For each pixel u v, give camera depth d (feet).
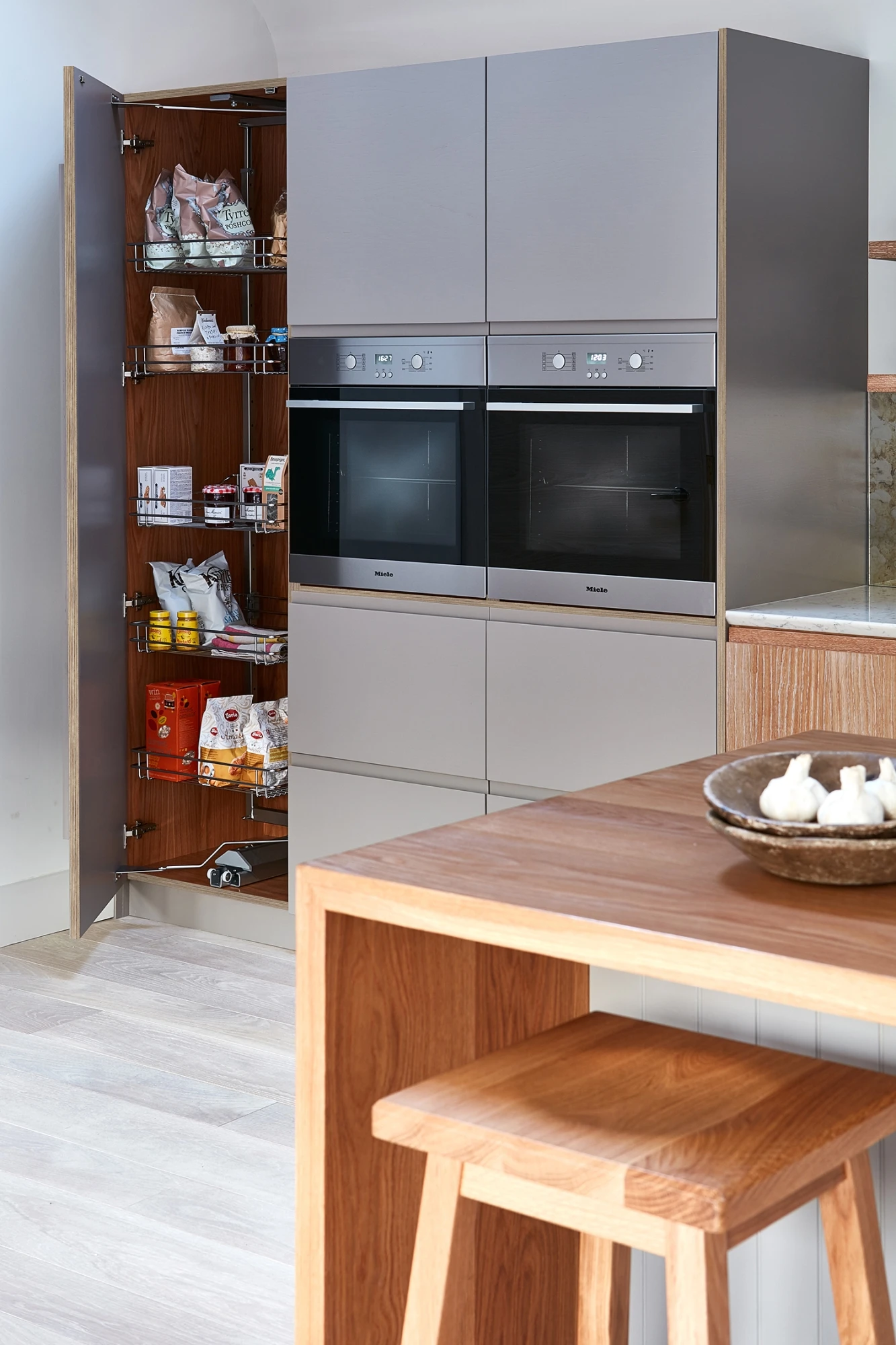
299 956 4.82
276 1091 10.03
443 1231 4.42
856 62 11.05
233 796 14.34
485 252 10.87
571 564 10.77
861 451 11.57
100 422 12.53
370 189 11.39
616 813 5.40
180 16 13.98
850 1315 4.53
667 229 10.07
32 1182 8.75
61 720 13.57
